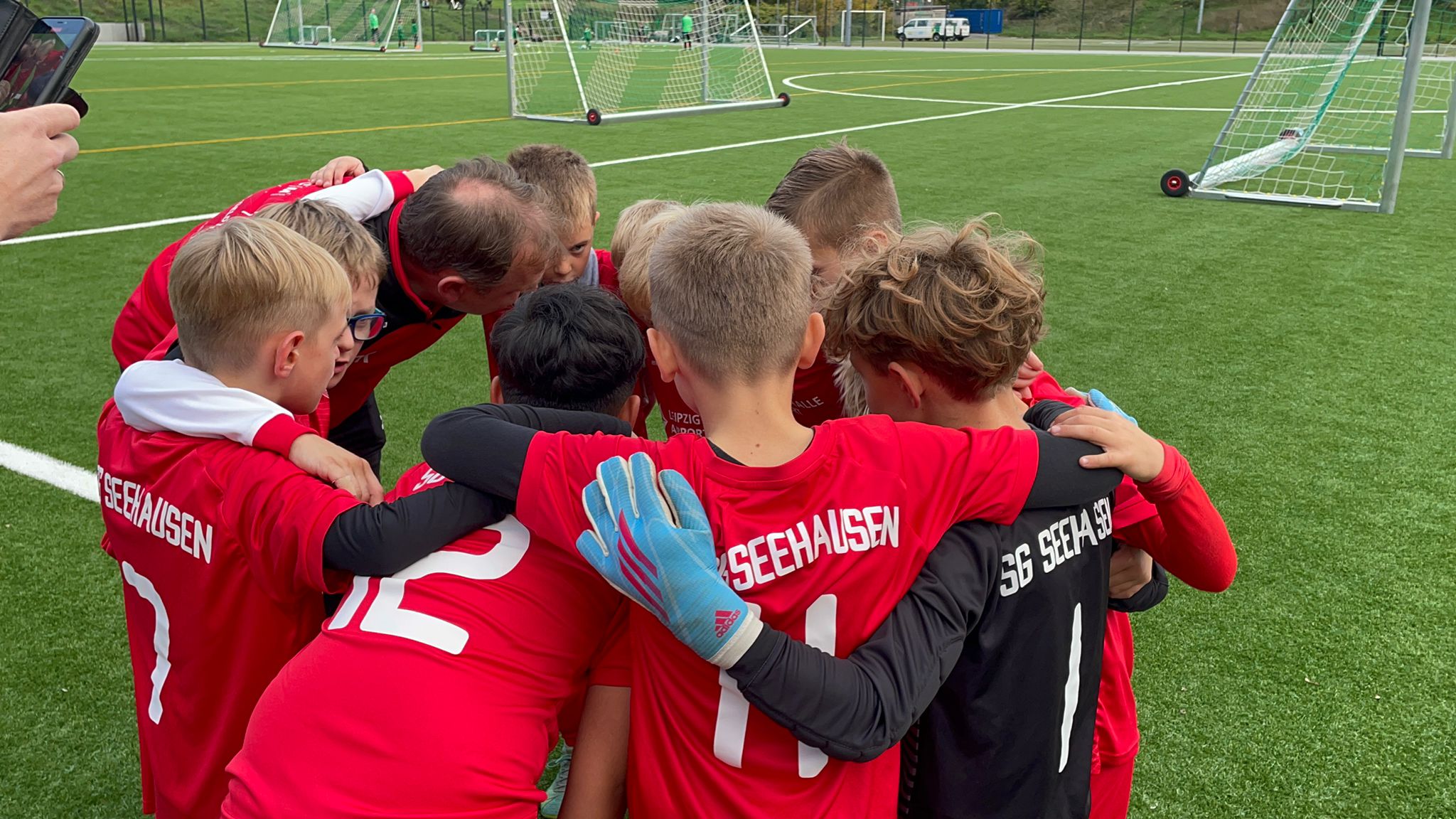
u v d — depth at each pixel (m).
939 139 11.94
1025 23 49.22
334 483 1.34
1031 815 1.25
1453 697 2.30
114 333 2.16
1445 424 3.86
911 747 1.27
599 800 1.25
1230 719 2.23
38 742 2.14
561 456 1.19
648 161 10.10
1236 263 6.34
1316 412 3.97
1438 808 1.98
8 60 1.31
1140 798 2.02
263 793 1.18
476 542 1.26
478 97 16.22
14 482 3.25
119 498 1.44
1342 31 9.20
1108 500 1.33
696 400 1.24
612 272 2.56
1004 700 1.21
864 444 1.18
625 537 1.05
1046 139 12.01
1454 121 10.66
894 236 1.82
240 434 1.35
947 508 1.16
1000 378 1.35
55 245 6.36
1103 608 1.32
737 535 1.11
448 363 4.51
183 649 1.40
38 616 2.56
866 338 1.38
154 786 1.52
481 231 1.96
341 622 1.25
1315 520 3.10
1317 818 1.96
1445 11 22.80
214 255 1.38
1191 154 10.84
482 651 1.20
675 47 20.33
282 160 9.70
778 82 20.20
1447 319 5.20
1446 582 2.77
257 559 1.32
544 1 19.11
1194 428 3.82
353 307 1.78
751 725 1.13
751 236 1.20
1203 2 45.25
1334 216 7.81
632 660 1.24
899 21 43.62
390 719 1.17
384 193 2.18
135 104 14.15
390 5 33.47
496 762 1.18
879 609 1.12
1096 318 5.18
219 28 36.50
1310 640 2.51
